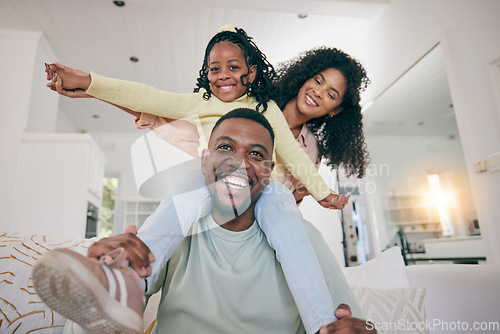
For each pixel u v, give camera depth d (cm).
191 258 61
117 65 333
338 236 182
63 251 38
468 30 192
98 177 298
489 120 179
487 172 179
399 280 88
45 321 57
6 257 62
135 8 273
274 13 269
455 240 281
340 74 171
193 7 269
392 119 296
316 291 55
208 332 55
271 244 63
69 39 304
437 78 253
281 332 57
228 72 109
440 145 313
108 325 40
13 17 280
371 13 269
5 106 271
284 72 171
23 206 248
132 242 50
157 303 72
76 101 375
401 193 302
